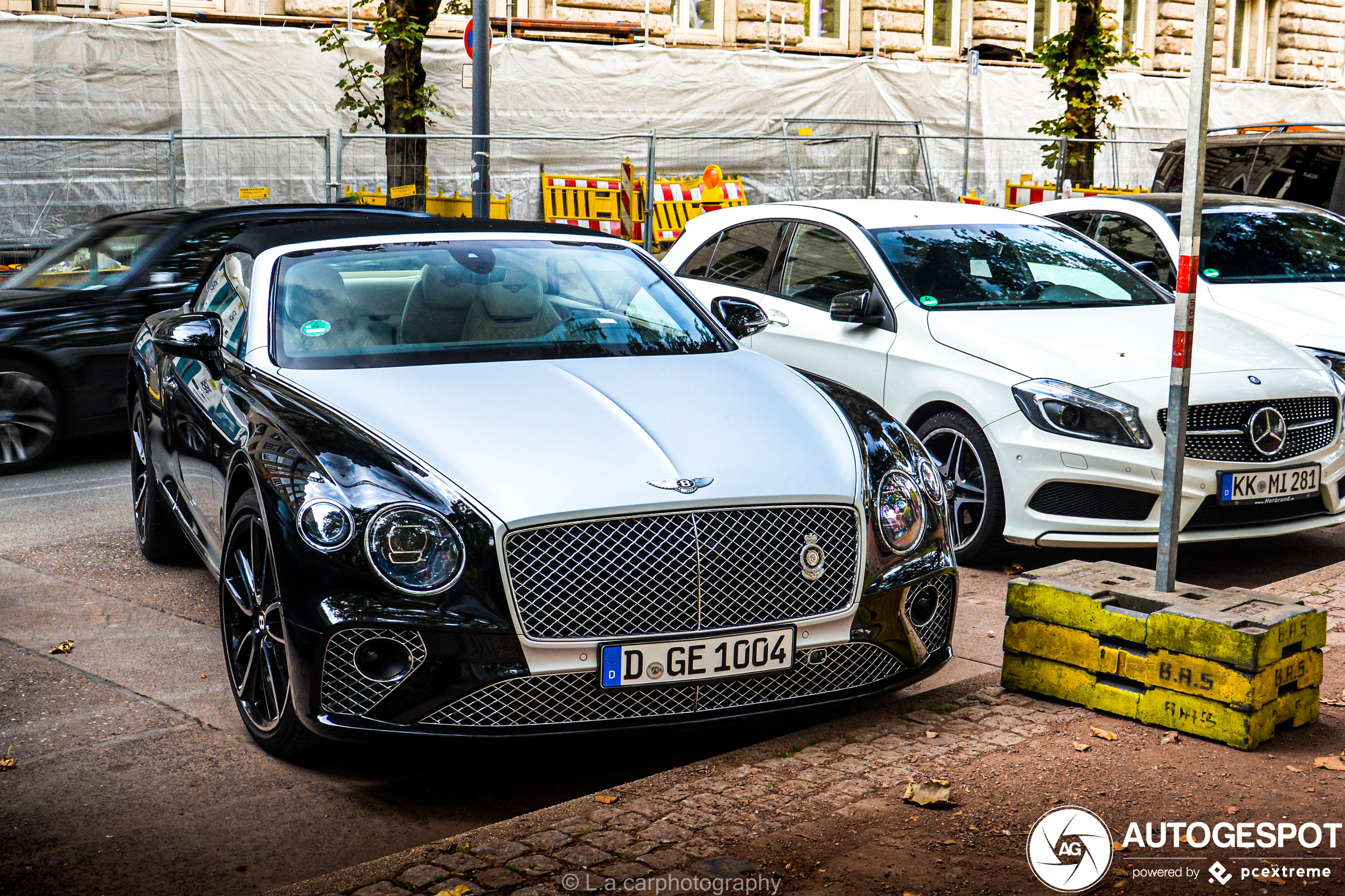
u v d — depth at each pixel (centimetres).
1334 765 379
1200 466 570
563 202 1717
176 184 1484
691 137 1617
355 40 1697
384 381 429
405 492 361
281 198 1544
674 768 374
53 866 330
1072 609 423
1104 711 419
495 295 489
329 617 354
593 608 357
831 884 306
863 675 392
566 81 1836
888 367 645
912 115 2133
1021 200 1914
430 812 367
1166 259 866
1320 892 306
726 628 365
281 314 471
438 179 1659
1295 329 770
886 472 408
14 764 392
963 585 591
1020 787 363
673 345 486
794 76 2019
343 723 355
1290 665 399
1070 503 577
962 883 307
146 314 830
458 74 1766
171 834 349
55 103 1511
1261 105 2650
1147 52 2761
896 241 697
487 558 354
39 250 1393
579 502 360
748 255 762
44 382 809
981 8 2578
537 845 324
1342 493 621
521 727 354
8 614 541
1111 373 583
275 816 361
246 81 1628
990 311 653
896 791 359
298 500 367
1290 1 3070
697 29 2305
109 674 471
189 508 515
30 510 725
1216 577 614
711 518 368
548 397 416
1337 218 928
